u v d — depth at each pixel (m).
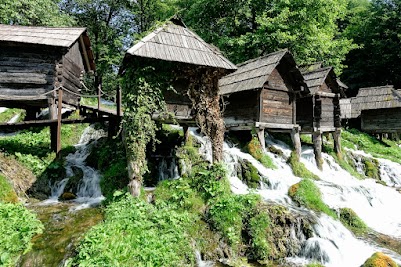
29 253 6.64
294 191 10.83
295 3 20.67
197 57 9.80
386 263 7.22
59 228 7.74
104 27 31.14
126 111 9.23
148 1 30.72
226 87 15.71
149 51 9.11
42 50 13.02
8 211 8.02
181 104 10.30
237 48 21.80
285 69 15.38
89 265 5.93
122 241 6.74
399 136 28.50
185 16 25.30
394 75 33.41
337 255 7.94
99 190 10.90
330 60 22.66
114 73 31.86
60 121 12.43
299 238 8.47
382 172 17.92
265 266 7.46
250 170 12.34
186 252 7.17
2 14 21.09
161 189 9.75
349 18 39.03
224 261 7.49
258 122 14.35
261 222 8.29
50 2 24.62
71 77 15.05
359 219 10.28
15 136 14.76
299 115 17.97
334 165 17.27
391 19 32.41
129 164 9.20
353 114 25.22
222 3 22.66
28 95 12.80
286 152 16.45
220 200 8.85
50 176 11.48
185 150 12.38
